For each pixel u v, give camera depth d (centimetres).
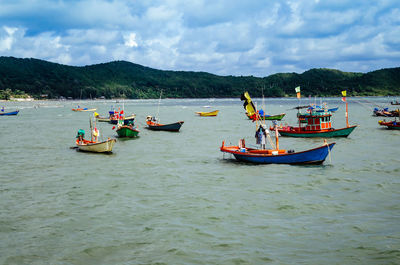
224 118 8719
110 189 2056
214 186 2095
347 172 2372
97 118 7988
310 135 4425
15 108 17488
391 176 2238
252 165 2678
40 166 2752
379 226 1423
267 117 8069
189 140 4350
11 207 1742
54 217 1595
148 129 5825
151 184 2164
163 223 1504
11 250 1264
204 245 1284
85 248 1273
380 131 4903
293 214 1587
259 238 1335
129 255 1217
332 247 1246
